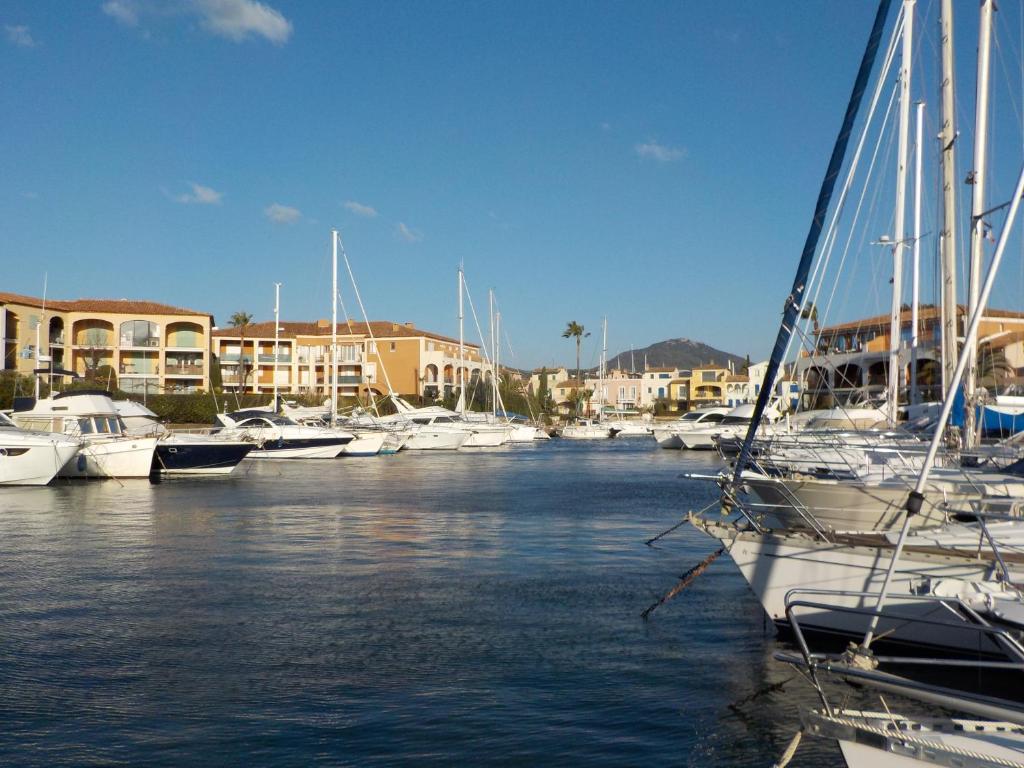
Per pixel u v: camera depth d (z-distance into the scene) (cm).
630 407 15250
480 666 1142
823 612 1134
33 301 7775
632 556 1958
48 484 3509
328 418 6362
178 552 1975
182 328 8825
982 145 1586
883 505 1341
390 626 1334
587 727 945
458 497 3266
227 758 861
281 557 1919
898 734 675
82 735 913
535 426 9162
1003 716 661
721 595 1552
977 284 1565
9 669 1120
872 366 3136
